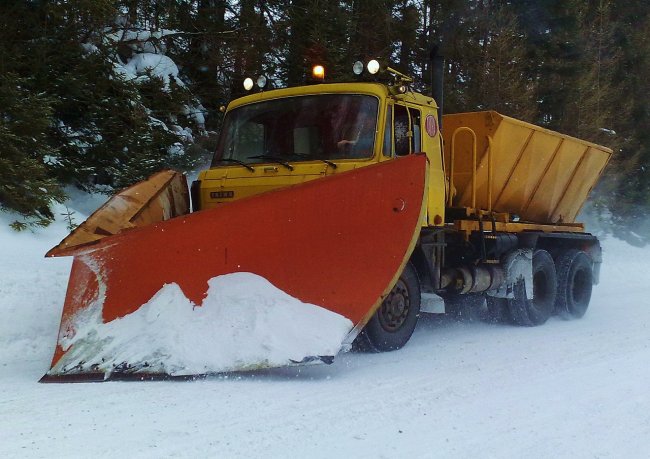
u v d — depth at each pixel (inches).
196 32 544.7
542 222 398.0
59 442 141.3
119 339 201.2
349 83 251.0
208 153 484.1
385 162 216.1
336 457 138.3
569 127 810.2
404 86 248.2
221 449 139.6
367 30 624.4
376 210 213.3
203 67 563.5
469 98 704.4
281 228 211.3
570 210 425.1
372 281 209.2
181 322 201.3
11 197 327.6
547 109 840.9
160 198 258.8
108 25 451.8
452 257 303.4
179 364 192.4
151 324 202.1
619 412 176.7
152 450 137.4
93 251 210.8
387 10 638.5
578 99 813.2
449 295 307.6
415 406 175.9
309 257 210.1
